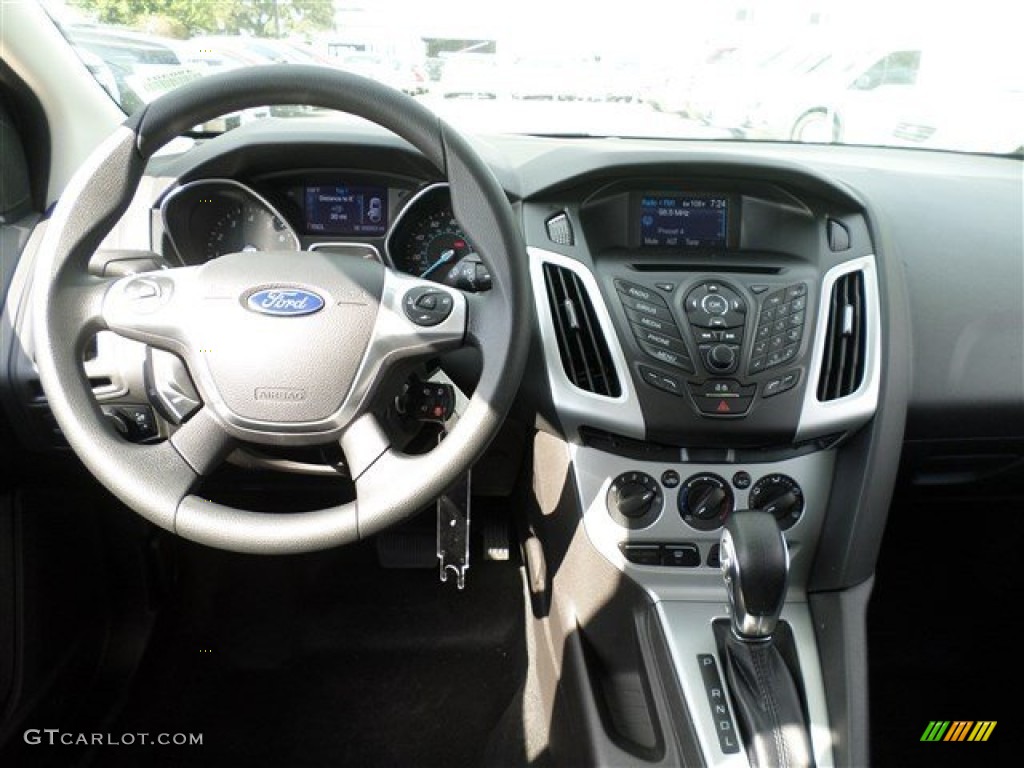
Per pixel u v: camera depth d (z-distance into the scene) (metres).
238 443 1.08
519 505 1.78
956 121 1.83
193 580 1.99
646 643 1.35
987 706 1.72
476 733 1.67
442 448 1.01
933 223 1.60
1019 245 1.58
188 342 1.03
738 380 1.32
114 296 1.04
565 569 1.46
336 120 1.58
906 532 1.90
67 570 1.67
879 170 1.71
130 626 1.84
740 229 1.47
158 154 1.56
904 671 1.79
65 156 1.54
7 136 1.47
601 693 1.38
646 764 1.27
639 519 1.38
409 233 1.49
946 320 1.51
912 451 1.56
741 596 1.14
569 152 1.49
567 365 1.35
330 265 1.07
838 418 1.33
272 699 1.73
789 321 1.35
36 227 1.51
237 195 1.46
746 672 1.23
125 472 1.00
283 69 0.99
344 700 1.74
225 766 1.59
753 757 1.19
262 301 1.04
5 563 1.50
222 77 1.00
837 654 1.33
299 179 1.50
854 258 1.41
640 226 1.47
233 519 0.99
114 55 1.52
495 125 1.70
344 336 1.03
